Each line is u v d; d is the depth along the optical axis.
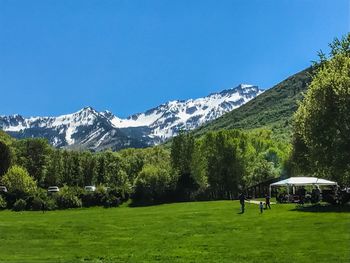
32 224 48.22
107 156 175.12
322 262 25.64
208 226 45.03
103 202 105.75
